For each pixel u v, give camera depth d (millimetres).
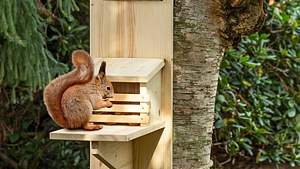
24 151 6797
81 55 2498
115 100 2744
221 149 7348
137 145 3012
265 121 7238
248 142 7188
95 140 2436
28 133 6832
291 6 7523
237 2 3072
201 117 3178
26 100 6332
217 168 7250
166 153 2986
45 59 4945
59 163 6723
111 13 2965
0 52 4699
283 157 7301
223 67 6957
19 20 4656
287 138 7379
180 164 3164
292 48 7453
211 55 3152
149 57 2955
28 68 4789
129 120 2697
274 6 7324
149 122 2766
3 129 6617
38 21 4984
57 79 2500
